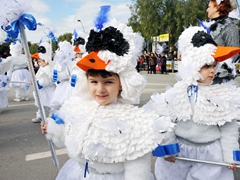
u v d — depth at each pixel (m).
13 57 8.98
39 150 4.47
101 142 1.71
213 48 2.29
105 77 1.73
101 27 1.75
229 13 3.32
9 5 1.72
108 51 1.66
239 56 3.20
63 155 4.23
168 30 25.67
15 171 3.71
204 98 2.34
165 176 2.53
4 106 6.75
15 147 4.62
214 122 2.31
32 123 6.20
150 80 13.92
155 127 1.71
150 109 2.02
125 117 1.76
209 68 2.34
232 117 2.30
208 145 2.38
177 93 2.42
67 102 2.08
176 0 24.47
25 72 9.20
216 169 2.32
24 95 9.42
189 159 2.24
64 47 5.51
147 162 1.73
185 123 2.41
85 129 1.79
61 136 2.02
